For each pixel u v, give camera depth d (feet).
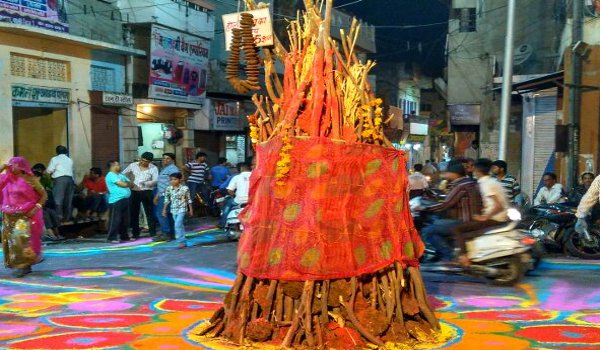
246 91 20.66
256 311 18.07
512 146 73.72
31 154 55.47
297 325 17.37
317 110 18.40
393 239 18.39
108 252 39.99
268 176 18.20
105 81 59.36
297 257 17.49
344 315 17.71
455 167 30.35
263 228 18.10
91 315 22.58
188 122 70.33
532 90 60.54
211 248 41.81
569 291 27.22
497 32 78.84
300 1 88.43
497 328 20.52
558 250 39.01
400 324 18.25
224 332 18.49
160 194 45.01
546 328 20.61
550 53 75.10
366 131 18.92
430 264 29.94
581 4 57.72
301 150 17.93
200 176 59.36
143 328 20.44
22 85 50.21
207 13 71.87
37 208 31.45
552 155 62.95
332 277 17.52
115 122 60.39
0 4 46.78
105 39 58.85
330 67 18.86
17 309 23.65
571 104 53.06
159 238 45.65
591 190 32.68
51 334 19.85
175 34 65.51
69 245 43.45
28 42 50.52
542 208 38.19
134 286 28.48
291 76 19.61
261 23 20.06
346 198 17.95
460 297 26.03
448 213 30.19
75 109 55.36
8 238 31.04
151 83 62.44
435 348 17.87
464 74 80.28
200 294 26.61
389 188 18.71
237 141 82.07
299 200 17.84
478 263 28.60
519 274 28.35
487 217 28.50
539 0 75.41
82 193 52.06
